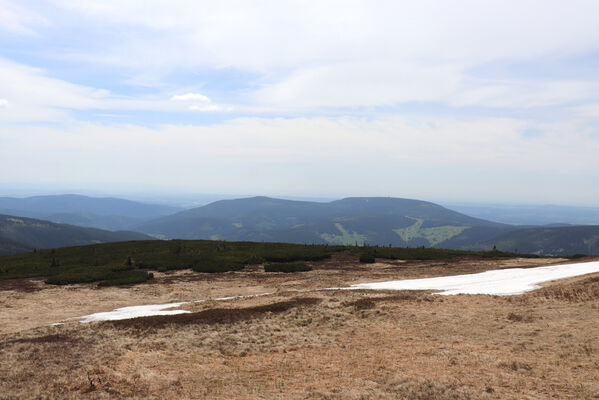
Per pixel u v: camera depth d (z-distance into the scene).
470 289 29.70
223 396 11.13
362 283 36.81
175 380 12.50
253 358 15.12
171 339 17.98
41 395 11.20
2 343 17.55
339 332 18.78
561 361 12.73
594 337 14.89
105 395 11.13
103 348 16.33
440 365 12.99
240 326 20.28
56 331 20.05
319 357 14.93
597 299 20.70
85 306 29.64
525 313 19.72
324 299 26.59
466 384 11.12
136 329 19.89
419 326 18.92
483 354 13.91
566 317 18.36
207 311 24.23
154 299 32.47
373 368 13.17
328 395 10.83
